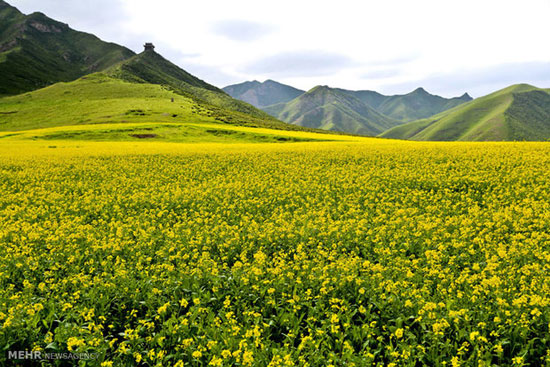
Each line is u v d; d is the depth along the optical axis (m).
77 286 9.23
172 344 7.09
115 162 36.12
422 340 6.97
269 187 23.48
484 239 12.38
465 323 7.09
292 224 14.45
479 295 8.28
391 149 39.22
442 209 16.84
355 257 10.73
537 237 11.91
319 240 12.98
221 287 9.14
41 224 15.81
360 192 20.58
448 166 27.11
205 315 7.86
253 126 139.62
